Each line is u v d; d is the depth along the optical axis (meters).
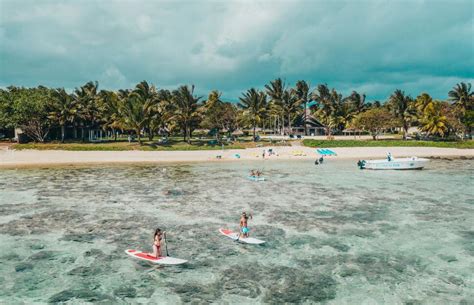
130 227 27.22
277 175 55.66
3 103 97.12
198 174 57.03
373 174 56.66
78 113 101.06
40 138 100.44
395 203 35.12
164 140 98.56
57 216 30.34
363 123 113.06
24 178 52.25
